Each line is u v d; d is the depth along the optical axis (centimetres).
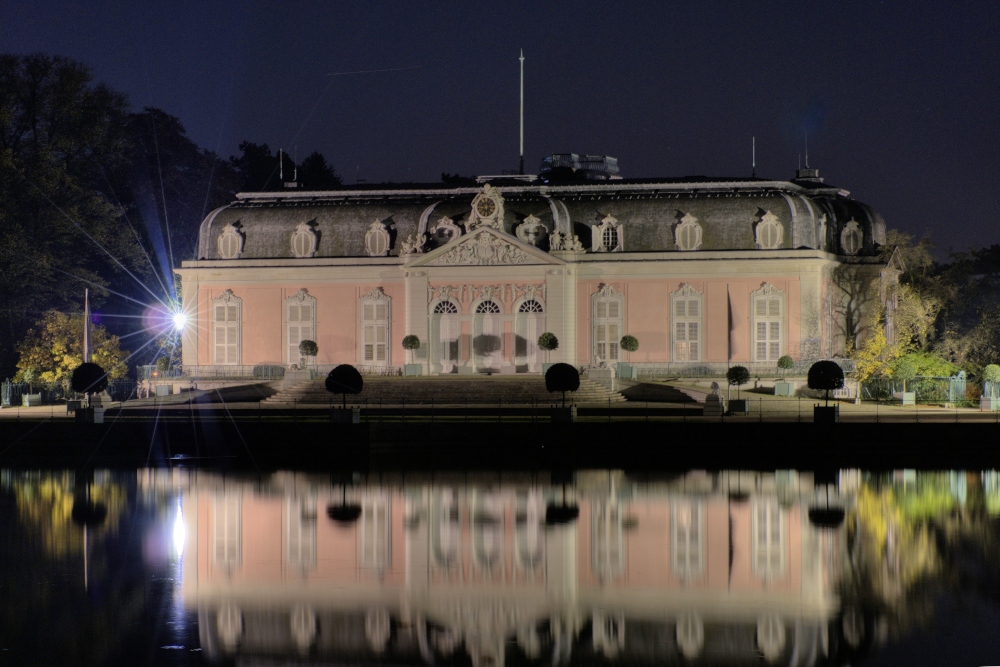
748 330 8544
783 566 3919
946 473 5603
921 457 5891
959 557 4006
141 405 7731
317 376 8438
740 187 8894
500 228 8675
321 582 3806
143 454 6328
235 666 3081
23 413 7569
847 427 5884
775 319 8519
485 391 7531
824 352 8512
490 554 4106
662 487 5281
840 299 8888
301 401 7675
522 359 8669
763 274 8531
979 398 7450
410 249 8819
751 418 6562
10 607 3553
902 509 4744
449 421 6288
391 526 4534
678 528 4450
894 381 7831
